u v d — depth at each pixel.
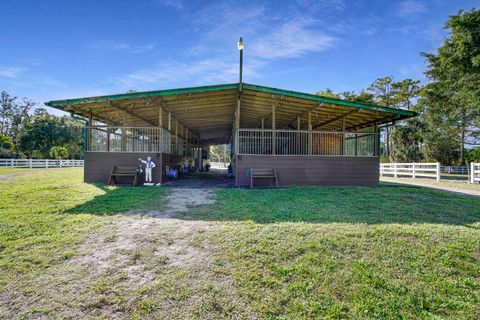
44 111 43.72
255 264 2.67
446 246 3.10
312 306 2.04
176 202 5.62
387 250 2.97
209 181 10.88
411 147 26.16
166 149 10.33
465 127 20.06
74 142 39.56
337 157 9.17
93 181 8.89
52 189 6.95
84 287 2.29
